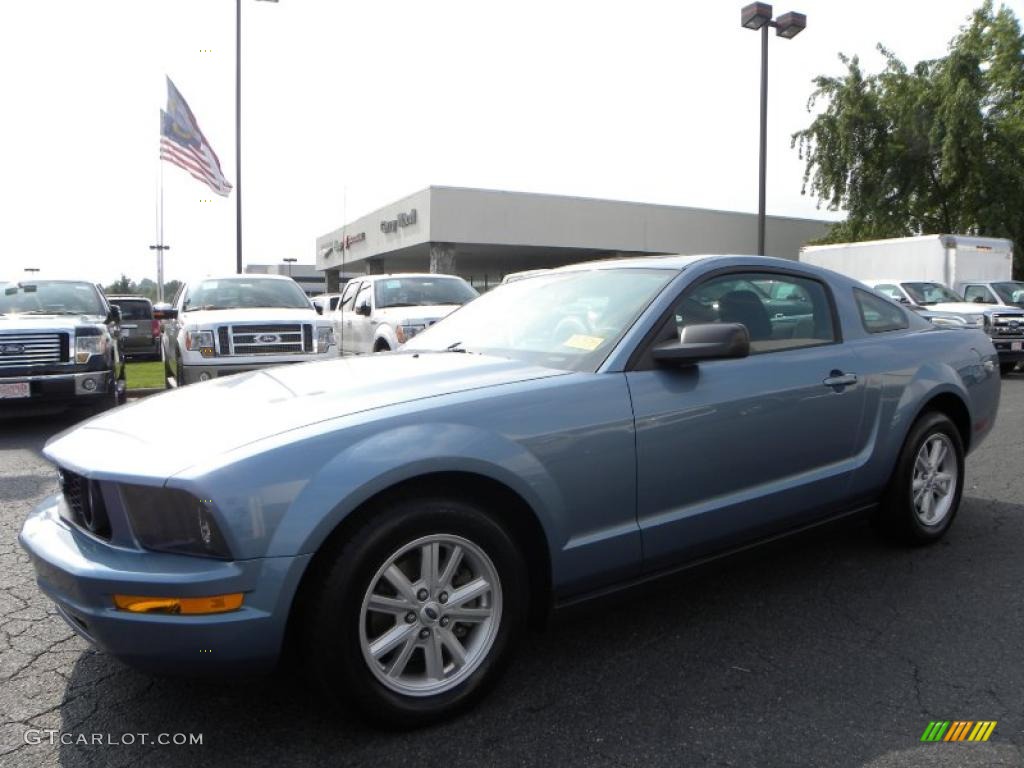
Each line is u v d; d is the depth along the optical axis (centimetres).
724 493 342
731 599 382
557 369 320
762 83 1773
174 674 243
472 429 274
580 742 262
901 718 275
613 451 303
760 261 390
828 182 2906
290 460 246
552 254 3694
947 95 2616
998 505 538
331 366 353
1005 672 307
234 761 254
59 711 287
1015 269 2744
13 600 390
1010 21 2816
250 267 5922
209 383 348
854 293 430
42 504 313
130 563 244
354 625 251
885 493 429
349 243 4216
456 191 3078
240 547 236
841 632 344
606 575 308
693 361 319
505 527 292
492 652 280
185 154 1883
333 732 270
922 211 2861
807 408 371
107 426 297
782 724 272
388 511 258
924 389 429
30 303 1002
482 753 257
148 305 2225
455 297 1157
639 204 3425
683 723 273
